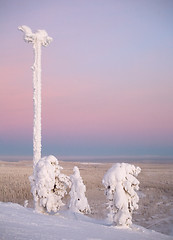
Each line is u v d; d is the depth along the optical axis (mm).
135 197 11953
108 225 12234
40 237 6652
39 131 20766
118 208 11688
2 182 41094
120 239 8266
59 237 7023
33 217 10117
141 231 11484
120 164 12250
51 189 14641
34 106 21141
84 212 18781
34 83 21281
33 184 14664
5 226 7453
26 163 123250
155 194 33219
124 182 11922
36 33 21656
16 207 12633
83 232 8523
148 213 23672
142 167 100000
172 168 94812
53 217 11359
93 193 33531
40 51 21766
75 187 19094
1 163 116500
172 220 21391
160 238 10430
